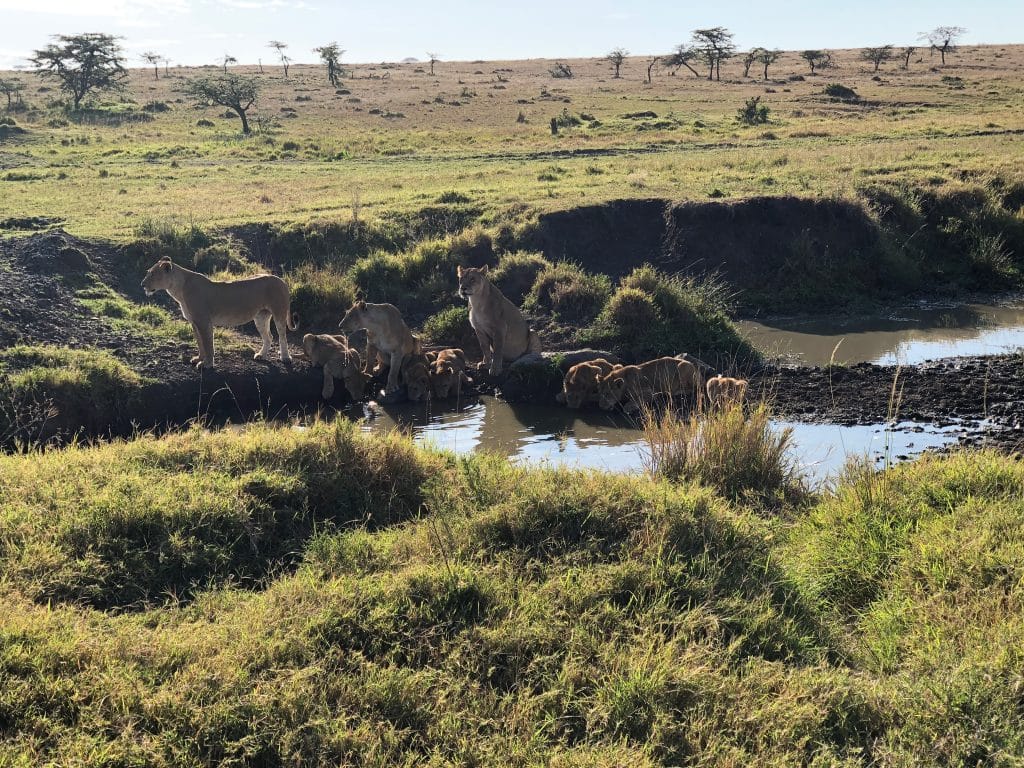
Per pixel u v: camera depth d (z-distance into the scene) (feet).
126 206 74.95
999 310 58.34
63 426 36.99
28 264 50.24
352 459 25.34
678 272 57.77
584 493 21.93
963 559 18.95
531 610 17.35
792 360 47.70
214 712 14.12
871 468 25.14
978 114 153.07
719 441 27.07
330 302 51.88
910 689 14.93
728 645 16.61
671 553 19.31
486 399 43.50
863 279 61.72
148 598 19.31
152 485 22.75
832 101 196.24
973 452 27.27
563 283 54.08
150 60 360.89
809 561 20.71
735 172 81.35
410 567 19.42
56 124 175.42
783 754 13.61
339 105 216.33
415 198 72.38
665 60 330.54
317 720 14.08
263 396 42.14
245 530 21.76
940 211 68.59
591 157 110.22
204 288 40.75
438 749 13.82
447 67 411.13
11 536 19.90
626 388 40.37
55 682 14.51
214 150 131.23
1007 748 13.46
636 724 14.33
